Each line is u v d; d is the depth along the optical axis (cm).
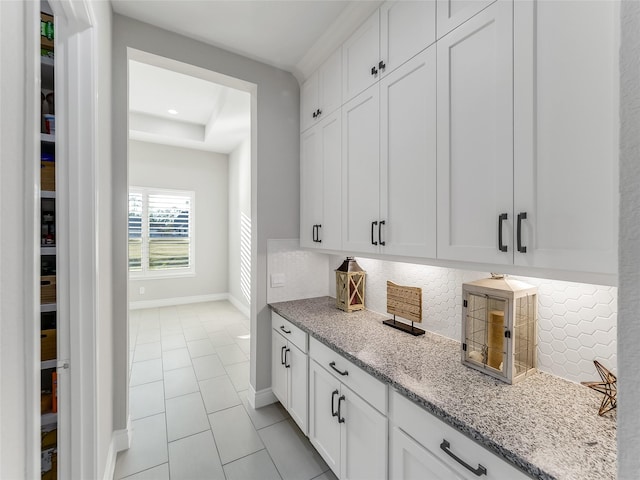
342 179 189
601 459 75
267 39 203
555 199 89
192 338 378
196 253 568
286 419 217
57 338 122
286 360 208
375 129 162
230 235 582
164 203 540
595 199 81
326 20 183
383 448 121
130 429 192
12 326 51
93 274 124
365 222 169
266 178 233
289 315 204
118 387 183
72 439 122
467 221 115
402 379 115
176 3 172
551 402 100
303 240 239
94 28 122
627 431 32
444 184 123
